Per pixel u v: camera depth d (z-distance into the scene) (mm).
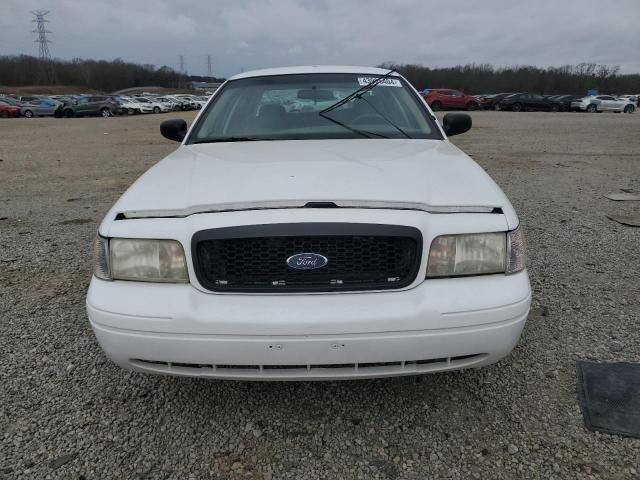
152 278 1876
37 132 19484
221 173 2199
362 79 3402
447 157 2492
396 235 1814
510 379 2400
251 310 1797
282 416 2191
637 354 2566
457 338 1822
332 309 1792
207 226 1830
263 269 1837
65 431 2102
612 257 3979
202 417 2191
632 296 3238
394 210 1870
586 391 2283
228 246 1832
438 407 2227
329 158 2398
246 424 2145
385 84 3389
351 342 1784
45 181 8102
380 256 1840
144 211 1925
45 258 4164
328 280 1837
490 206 1930
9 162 10508
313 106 3176
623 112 35094
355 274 1841
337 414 2199
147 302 1834
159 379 2457
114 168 9508
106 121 27562
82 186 7629
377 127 3039
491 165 8977
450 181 2100
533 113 33094
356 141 2838
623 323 2885
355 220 1817
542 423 2102
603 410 2154
